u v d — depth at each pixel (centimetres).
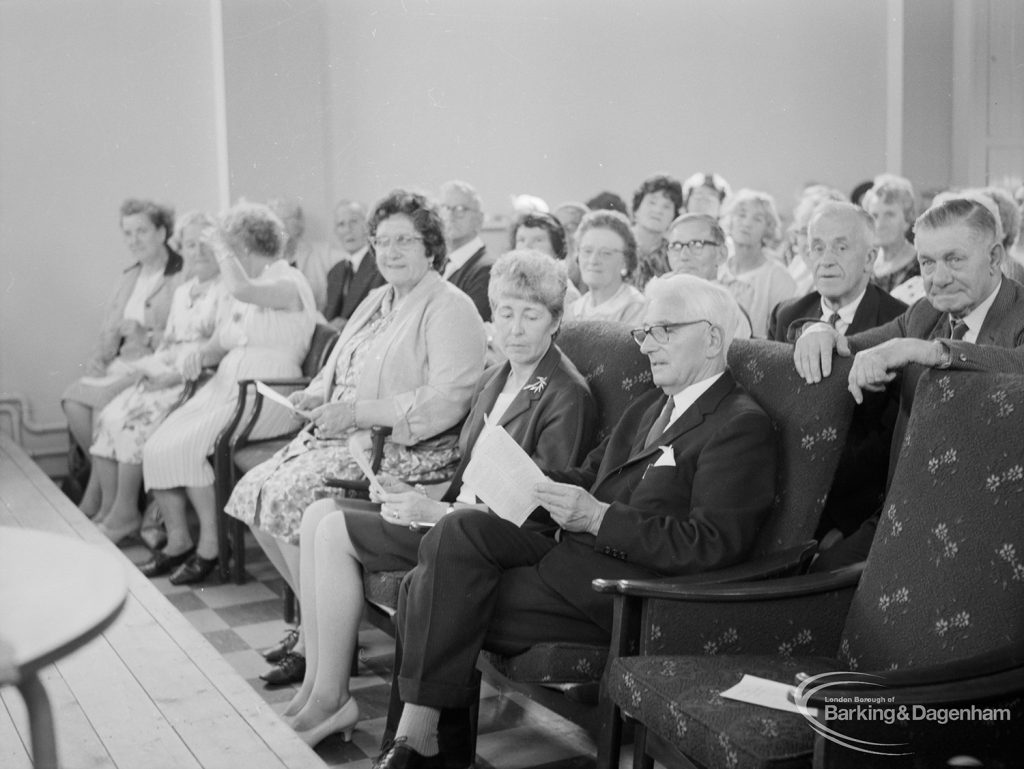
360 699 345
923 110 867
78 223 670
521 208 606
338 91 699
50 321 669
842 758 182
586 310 447
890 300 347
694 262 426
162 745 231
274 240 503
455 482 328
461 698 260
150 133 677
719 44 820
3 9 648
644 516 258
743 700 205
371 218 383
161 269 619
